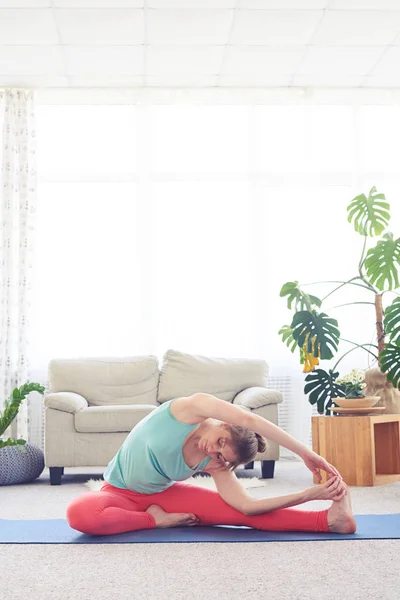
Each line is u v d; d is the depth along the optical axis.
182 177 6.75
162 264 6.68
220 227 6.74
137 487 3.01
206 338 6.64
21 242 6.45
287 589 2.11
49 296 6.59
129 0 5.09
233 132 6.81
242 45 5.82
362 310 6.66
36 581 2.27
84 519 2.88
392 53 6.02
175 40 5.71
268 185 6.79
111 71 6.25
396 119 6.90
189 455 2.90
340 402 4.86
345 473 4.68
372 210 5.44
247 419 2.78
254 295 6.66
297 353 6.60
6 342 6.36
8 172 6.48
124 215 6.70
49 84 6.50
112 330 6.60
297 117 6.82
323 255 6.76
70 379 5.66
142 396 5.70
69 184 6.69
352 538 2.79
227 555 2.54
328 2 5.17
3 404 6.30
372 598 2.00
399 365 4.77
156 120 6.78
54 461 5.03
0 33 5.53
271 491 4.32
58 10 5.21
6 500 4.25
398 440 4.99
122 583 2.21
